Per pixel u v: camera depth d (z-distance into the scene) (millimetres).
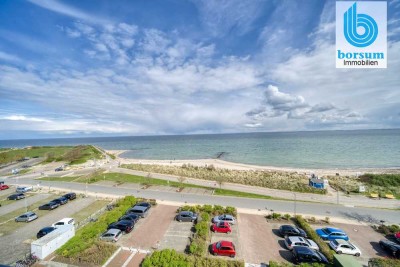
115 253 26047
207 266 22969
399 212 40500
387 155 117750
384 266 24312
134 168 78125
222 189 52500
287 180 64188
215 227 31625
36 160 103938
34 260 24094
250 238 30297
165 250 24266
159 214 37750
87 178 62156
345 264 21797
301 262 24547
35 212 38844
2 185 53344
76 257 24844
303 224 33219
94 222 33750
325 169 88062
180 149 187750
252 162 108500
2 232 31641
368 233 32594
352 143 181375
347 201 46500
